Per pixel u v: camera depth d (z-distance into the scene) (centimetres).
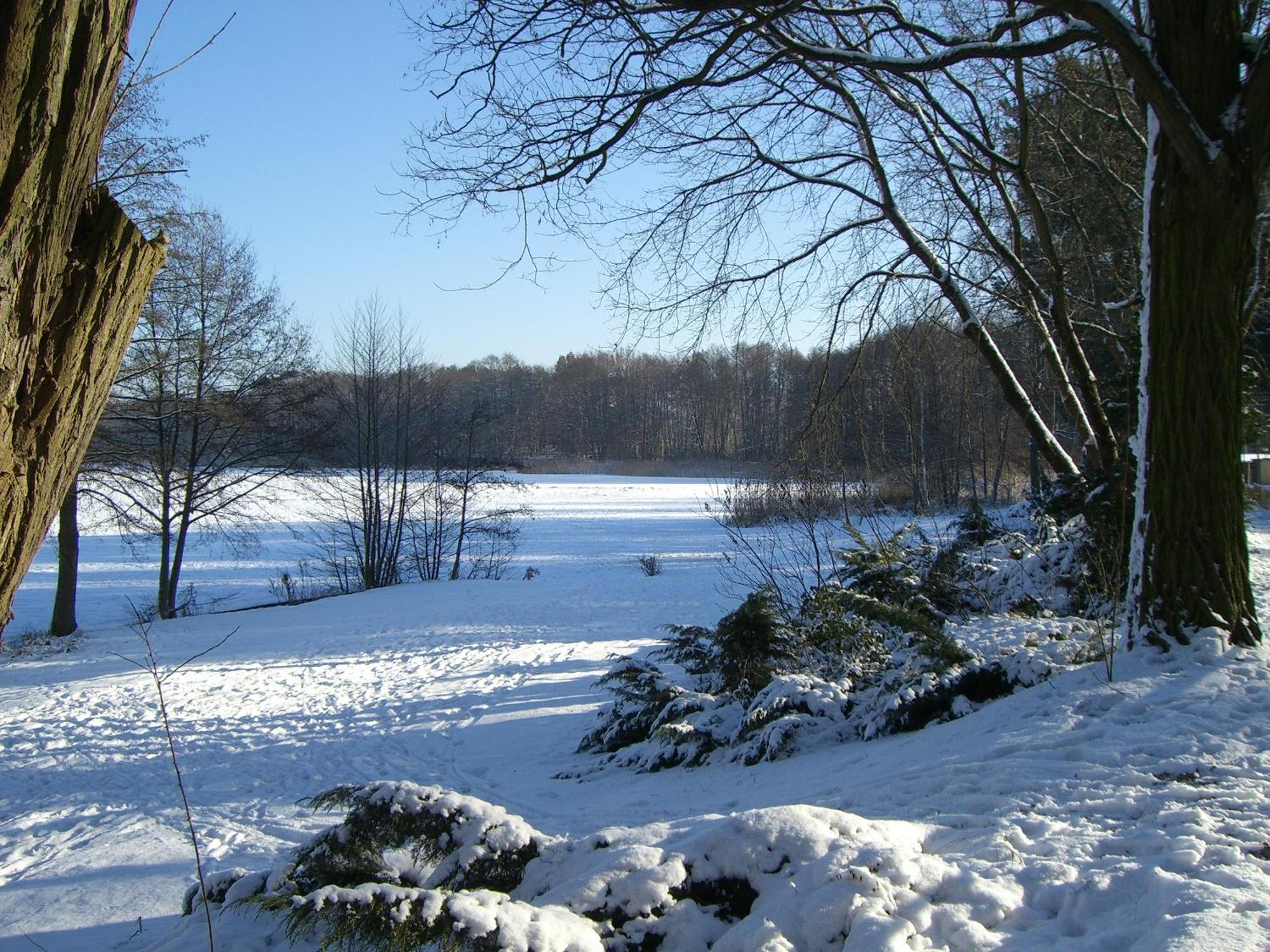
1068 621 840
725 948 304
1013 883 329
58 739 1262
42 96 180
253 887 379
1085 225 1541
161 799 943
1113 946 284
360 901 308
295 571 3634
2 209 180
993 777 498
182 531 2739
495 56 809
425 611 2500
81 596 3008
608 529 4806
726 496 1802
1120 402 1480
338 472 3616
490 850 356
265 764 1084
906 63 759
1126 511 980
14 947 529
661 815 662
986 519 1379
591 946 296
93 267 202
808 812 344
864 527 1449
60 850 771
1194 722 527
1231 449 636
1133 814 414
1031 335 1647
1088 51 1143
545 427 9325
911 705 717
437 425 3781
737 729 852
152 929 538
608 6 789
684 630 1009
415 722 1291
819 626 945
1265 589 1259
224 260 2738
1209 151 612
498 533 3772
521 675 1628
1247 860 332
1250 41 632
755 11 761
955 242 1305
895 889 306
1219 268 629
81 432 210
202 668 1800
